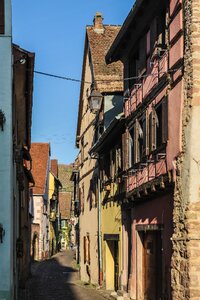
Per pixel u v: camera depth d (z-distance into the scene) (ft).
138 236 59.00
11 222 40.96
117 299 60.70
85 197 103.24
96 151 82.74
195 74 39.83
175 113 43.06
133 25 56.24
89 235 95.86
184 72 41.39
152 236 54.44
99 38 93.81
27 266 101.86
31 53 45.60
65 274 116.47
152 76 50.44
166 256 46.44
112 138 71.82
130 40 59.77
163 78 46.39
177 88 42.86
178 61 42.91
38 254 164.35
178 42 43.14
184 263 39.81
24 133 71.97
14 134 51.72
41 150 177.88
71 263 153.69
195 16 40.24
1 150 40.68
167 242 46.37
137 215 59.36
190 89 40.16
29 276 107.34
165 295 45.93
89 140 97.96
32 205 145.38
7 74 41.42
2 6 41.86
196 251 39.01
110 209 76.23
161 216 48.78
